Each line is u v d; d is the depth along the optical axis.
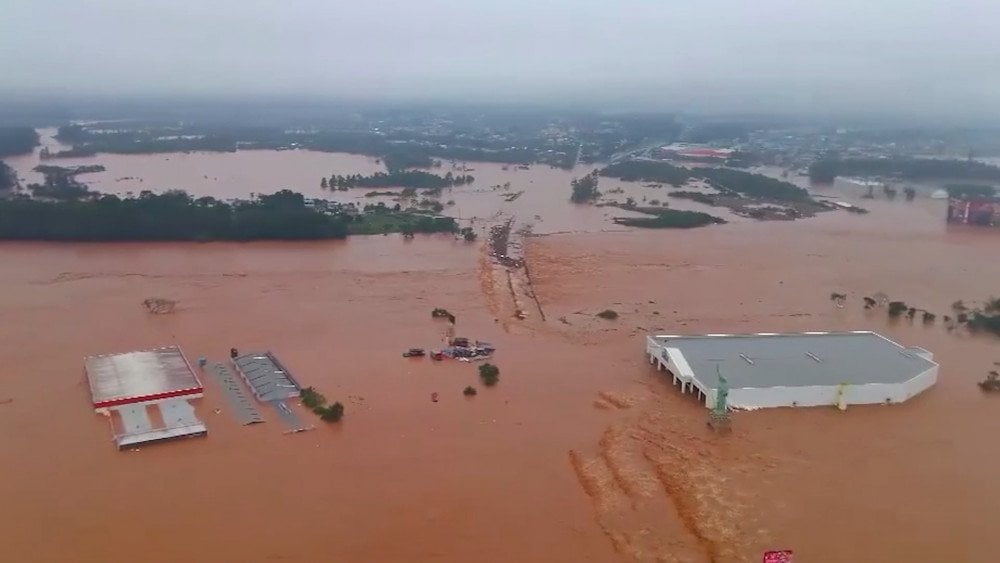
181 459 61.22
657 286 116.62
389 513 54.22
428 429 67.12
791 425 68.62
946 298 113.25
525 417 69.94
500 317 99.25
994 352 90.19
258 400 72.06
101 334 88.88
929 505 55.81
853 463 61.84
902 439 66.25
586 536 51.97
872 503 55.97
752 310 105.31
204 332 90.38
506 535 51.88
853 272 127.69
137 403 69.81
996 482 59.28
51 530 51.34
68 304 100.00
